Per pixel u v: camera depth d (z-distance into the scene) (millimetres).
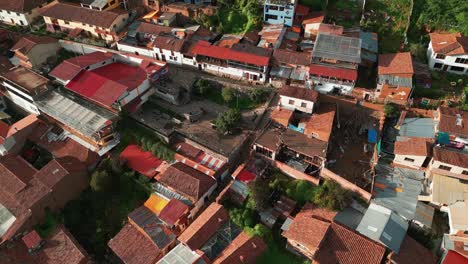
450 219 51781
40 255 56469
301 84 71750
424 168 58688
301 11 82688
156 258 54062
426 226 52750
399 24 79812
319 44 72000
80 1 94188
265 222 56156
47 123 73438
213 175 60062
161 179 59844
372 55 73375
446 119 60000
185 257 51875
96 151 67250
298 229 52844
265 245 52781
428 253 51312
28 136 72062
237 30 83500
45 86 73750
